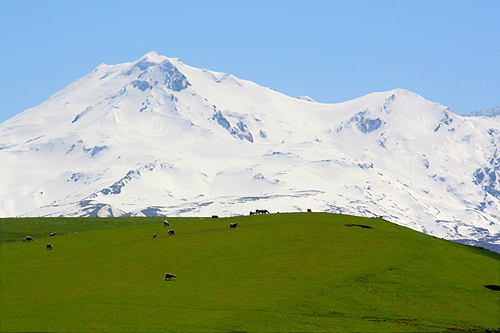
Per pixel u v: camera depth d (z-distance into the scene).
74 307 115.50
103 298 123.38
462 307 125.81
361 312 119.69
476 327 115.06
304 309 119.12
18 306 116.19
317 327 110.44
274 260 151.25
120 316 110.06
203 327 106.81
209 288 131.50
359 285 133.62
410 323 115.44
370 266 146.25
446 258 158.50
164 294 127.06
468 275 147.25
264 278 137.62
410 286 135.25
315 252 156.88
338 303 123.25
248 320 111.94
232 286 132.62
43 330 99.50
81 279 142.12
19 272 153.50
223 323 109.50
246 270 144.12
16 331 98.44
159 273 144.88
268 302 122.12
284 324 111.00
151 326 105.25
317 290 129.38
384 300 126.62
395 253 158.00
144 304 119.19
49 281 141.25
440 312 122.44
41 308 114.44
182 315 112.75
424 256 157.38
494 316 121.88
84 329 101.38
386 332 110.31
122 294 126.81
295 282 134.50
